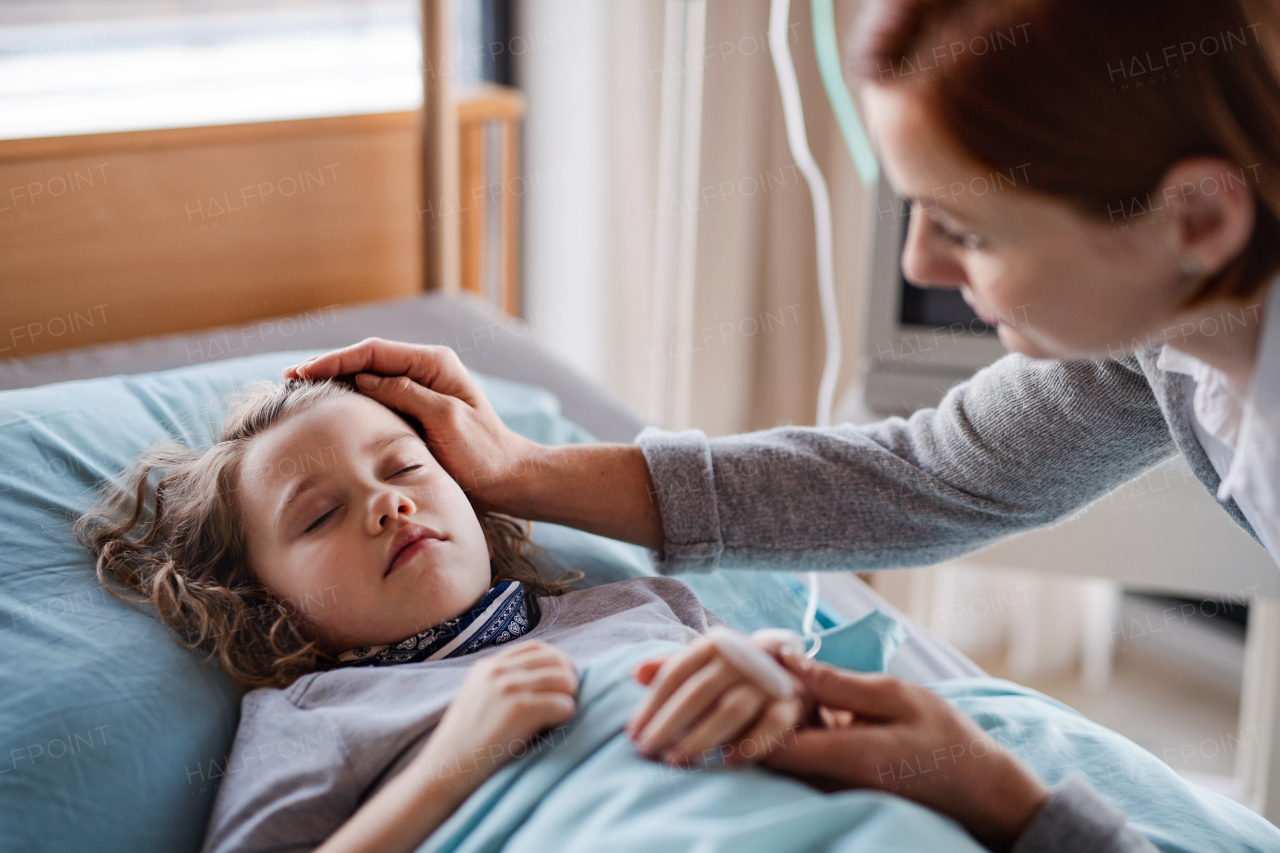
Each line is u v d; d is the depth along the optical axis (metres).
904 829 0.61
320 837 0.73
